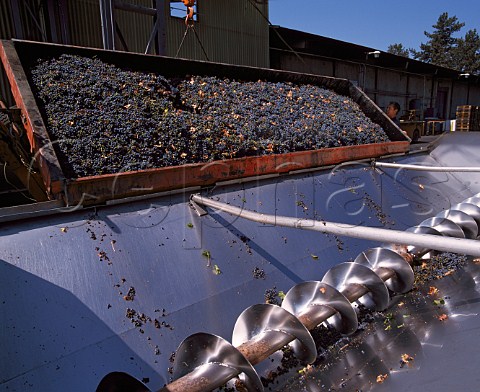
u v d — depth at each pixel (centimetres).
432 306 188
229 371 123
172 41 1009
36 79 235
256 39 1273
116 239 173
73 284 150
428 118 2103
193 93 300
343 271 187
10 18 709
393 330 172
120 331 145
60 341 133
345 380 145
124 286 159
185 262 180
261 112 314
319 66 1627
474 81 2956
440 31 6234
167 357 146
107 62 280
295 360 155
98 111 232
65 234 164
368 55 1777
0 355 122
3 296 135
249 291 185
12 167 237
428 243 122
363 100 416
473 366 135
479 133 393
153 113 252
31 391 119
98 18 826
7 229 157
